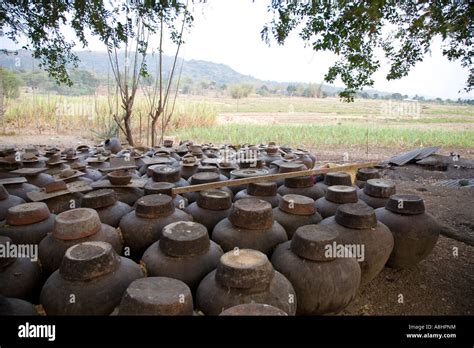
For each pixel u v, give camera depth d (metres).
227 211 3.42
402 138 14.74
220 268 2.13
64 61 7.62
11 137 14.23
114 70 9.84
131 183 3.96
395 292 3.26
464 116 32.34
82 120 17.67
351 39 5.30
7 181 3.84
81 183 3.96
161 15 7.11
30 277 2.44
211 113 19.84
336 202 3.62
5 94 17.00
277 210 3.40
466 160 9.76
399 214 3.32
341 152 12.59
